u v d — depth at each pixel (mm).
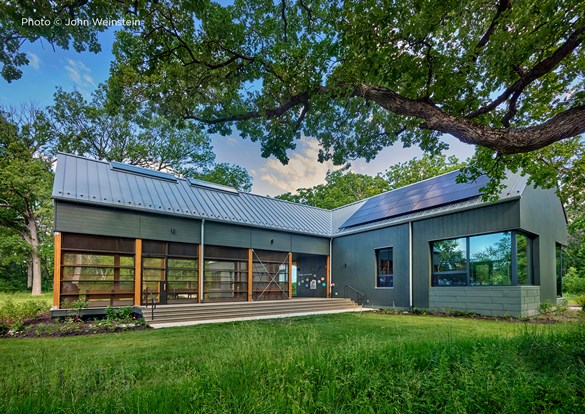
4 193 23078
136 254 11727
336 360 3576
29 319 9305
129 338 6844
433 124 5176
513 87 5512
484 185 11703
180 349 5523
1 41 5320
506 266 10461
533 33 4797
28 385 3102
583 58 5543
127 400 2674
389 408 2561
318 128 8359
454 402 2488
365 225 16266
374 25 5098
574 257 22891
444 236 12305
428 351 3990
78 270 10570
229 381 3039
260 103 7309
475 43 5906
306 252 17281
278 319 10203
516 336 5133
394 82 6027
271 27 7293
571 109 4340
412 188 16516
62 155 12617
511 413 2471
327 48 6082
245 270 14945
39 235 26828
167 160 30438
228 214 14680
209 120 7852
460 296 11422
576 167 8250
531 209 11133
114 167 13680
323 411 2588
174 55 6977
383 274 15086
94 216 10953
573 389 2828
